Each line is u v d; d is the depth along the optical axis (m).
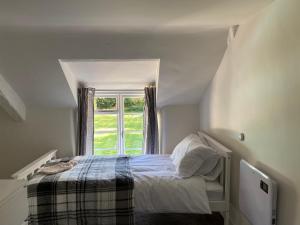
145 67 3.53
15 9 1.77
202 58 2.94
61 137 3.76
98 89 4.00
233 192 2.60
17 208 1.37
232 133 2.62
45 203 2.33
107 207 2.38
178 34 2.55
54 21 2.08
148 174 2.64
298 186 1.51
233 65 2.57
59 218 2.35
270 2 1.75
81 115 3.76
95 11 1.83
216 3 1.73
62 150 3.78
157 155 3.54
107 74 3.66
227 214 2.49
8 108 3.40
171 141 4.00
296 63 1.51
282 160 1.68
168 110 3.97
